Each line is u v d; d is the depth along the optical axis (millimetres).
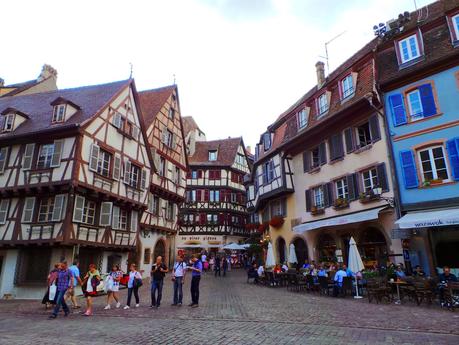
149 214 22891
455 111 12891
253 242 29984
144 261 22266
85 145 16266
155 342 6188
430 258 12523
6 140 17062
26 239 15484
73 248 15492
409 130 14008
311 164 19938
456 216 10984
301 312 9156
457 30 13406
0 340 6562
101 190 16953
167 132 26016
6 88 28281
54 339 6594
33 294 15375
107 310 10500
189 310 9859
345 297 12352
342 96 17641
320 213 18578
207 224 38219
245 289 15617
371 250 15570
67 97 20641
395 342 5906
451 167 12539
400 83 14562
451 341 5934
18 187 16078
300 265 20156
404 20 17406
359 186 16188
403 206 13562
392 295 11477
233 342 6066
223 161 40375
